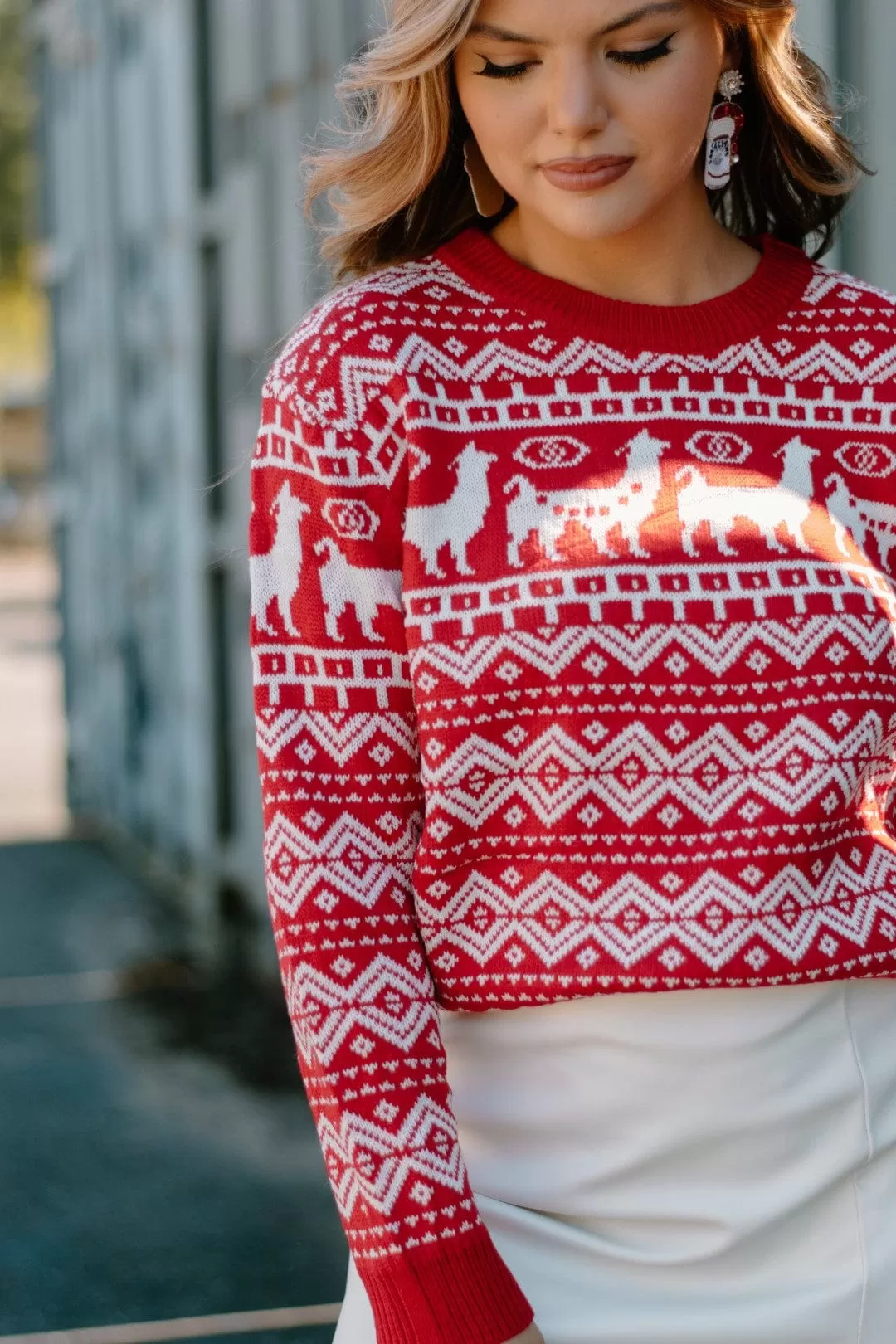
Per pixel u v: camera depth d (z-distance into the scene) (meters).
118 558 7.05
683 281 1.54
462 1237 1.34
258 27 4.90
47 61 8.48
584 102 1.40
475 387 1.47
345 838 1.41
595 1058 1.44
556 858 1.42
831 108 1.72
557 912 1.42
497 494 1.44
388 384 1.44
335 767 1.42
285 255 4.72
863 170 1.73
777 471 1.49
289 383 1.45
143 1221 3.70
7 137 28.39
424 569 1.42
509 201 1.57
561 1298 1.44
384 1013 1.38
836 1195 1.47
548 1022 1.45
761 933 1.41
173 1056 4.73
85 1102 4.41
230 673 5.63
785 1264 1.46
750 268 1.58
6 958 5.76
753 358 1.51
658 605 1.42
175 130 5.83
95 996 5.31
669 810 1.41
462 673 1.40
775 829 1.42
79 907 6.45
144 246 6.47
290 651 1.43
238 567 5.41
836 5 2.82
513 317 1.48
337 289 1.58
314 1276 3.42
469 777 1.41
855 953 1.43
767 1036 1.43
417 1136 1.35
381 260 1.63
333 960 1.38
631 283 1.53
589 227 1.44
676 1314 1.44
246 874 5.57
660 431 1.47
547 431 1.46
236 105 5.20
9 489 26.91
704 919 1.41
